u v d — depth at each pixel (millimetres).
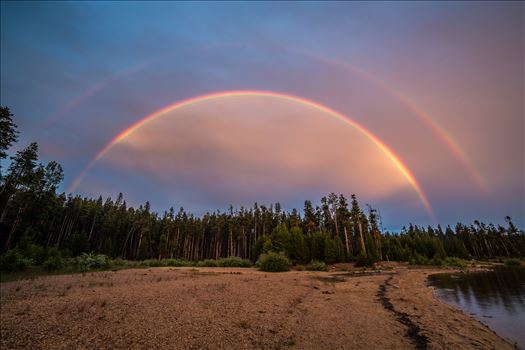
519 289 22672
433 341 8727
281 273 35000
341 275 34406
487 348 8531
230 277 25328
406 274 37250
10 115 29875
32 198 49969
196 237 103625
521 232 99062
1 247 49500
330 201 80438
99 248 76000
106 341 7238
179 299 12750
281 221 89438
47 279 21219
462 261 60969
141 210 98875
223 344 7359
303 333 8805
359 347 7848
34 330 7945
